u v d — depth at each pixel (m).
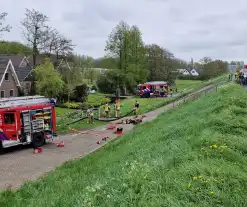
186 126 14.23
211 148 8.57
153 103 39.34
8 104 18.56
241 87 27.67
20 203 9.49
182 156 8.52
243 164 7.55
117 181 7.75
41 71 41.69
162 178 7.07
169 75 74.19
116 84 60.44
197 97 34.88
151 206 5.77
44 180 11.90
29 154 17.47
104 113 31.77
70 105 42.09
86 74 79.06
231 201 5.58
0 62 43.47
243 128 11.31
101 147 18.50
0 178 13.14
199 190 6.06
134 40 61.00
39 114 19.66
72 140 20.92
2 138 18.03
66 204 7.88
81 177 11.38
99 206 6.42
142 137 16.94
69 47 52.97
